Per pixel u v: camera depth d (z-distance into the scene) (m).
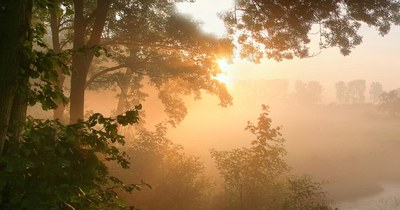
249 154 12.04
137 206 10.02
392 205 24.20
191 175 12.46
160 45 14.62
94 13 11.28
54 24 13.57
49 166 2.41
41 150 2.50
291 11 10.05
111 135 2.89
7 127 2.40
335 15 10.27
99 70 20.02
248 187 11.56
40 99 2.78
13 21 2.34
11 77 2.34
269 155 11.90
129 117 2.85
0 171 2.17
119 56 16.56
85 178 2.66
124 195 10.18
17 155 2.19
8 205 2.14
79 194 2.66
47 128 2.56
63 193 2.32
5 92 2.31
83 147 3.01
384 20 10.10
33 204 2.10
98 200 2.96
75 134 2.77
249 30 11.66
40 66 2.71
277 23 10.93
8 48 2.32
